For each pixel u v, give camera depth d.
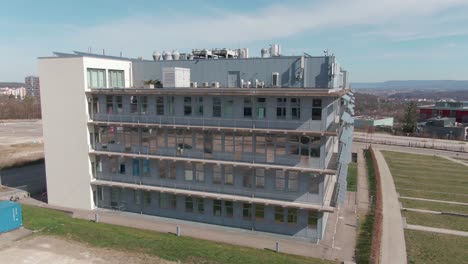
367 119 126.88
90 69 38.50
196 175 35.84
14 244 30.42
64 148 39.97
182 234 33.38
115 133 38.75
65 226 34.25
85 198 40.00
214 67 38.62
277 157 32.34
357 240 32.25
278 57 35.94
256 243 31.58
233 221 35.16
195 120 34.41
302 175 31.81
